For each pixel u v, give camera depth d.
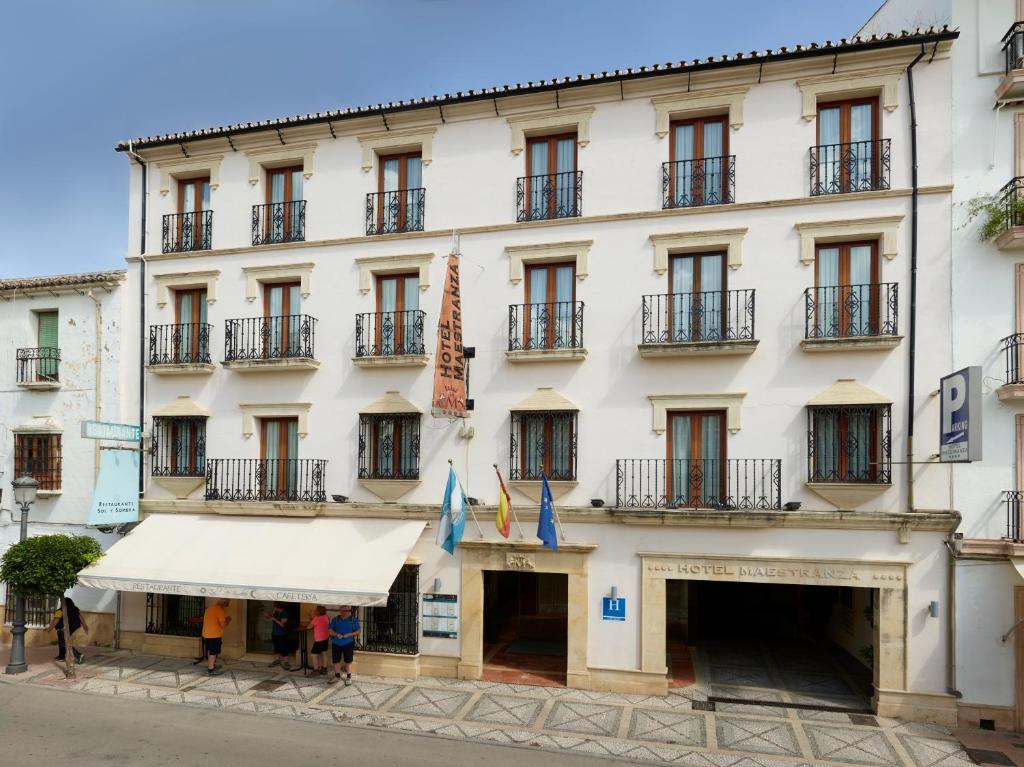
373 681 13.59
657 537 12.97
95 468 16.39
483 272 14.27
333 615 14.77
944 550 11.84
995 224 11.77
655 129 13.59
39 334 17.30
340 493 14.81
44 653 15.62
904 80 12.54
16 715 11.66
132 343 16.38
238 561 13.73
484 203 14.38
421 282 14.59
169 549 14.34
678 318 13.28
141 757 9.92
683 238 13.27
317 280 15.20
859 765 10.07
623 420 13.41
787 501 12.60
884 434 12.20
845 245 12.83
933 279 12.22
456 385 13.04
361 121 14.92
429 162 14.74
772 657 15.65
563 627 17.92
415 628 14.14
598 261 13.70
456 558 14.00
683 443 13.34
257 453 15.41
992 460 11.81
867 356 12.40
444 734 10.98
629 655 13.03
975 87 12.24
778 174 12.98
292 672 14.12
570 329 13.77
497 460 13.97
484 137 14.45
